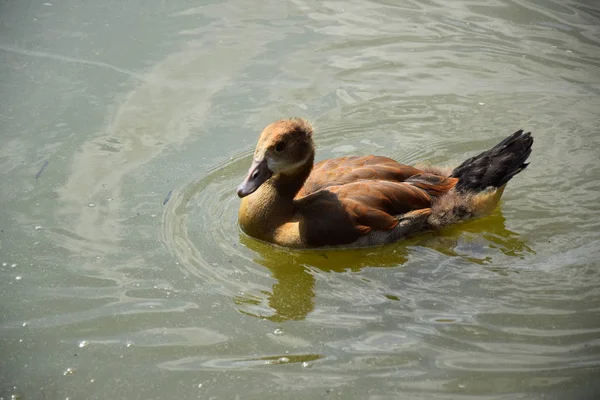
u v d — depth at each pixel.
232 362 7.55
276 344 7.80
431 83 12.90
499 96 12.56
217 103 12.22
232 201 10.38
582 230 9.73
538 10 14.90
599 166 10.93
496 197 10.10
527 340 7.81
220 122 11.77
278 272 9.09
